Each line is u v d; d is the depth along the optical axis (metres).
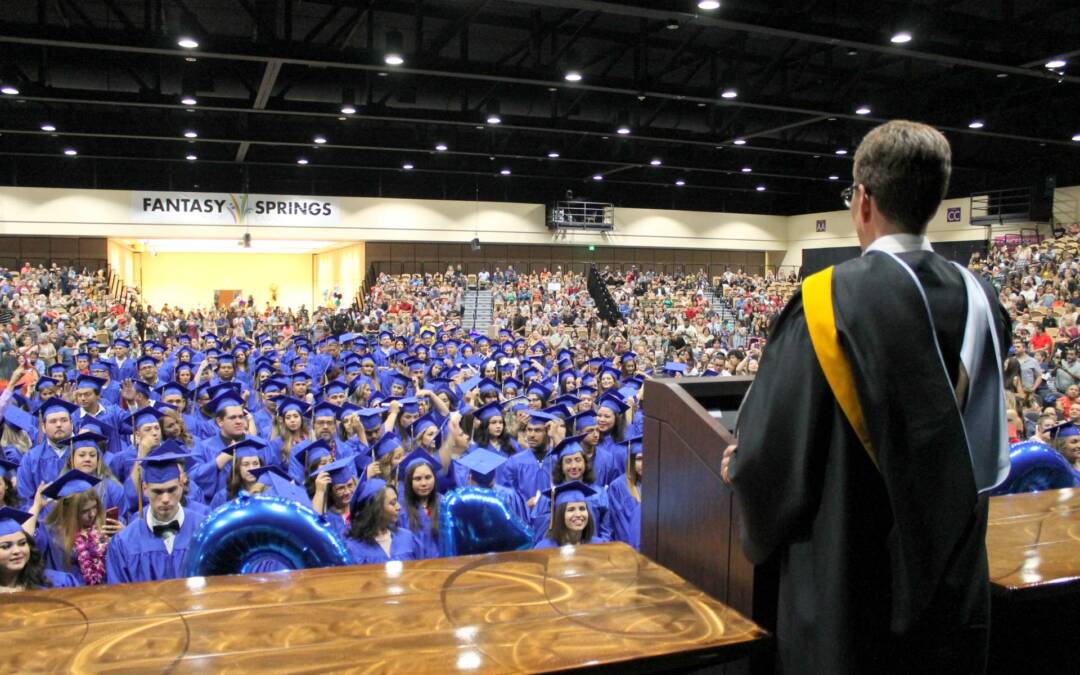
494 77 13.21
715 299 31.41
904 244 1.27
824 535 1.21
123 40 11.12
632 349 17.16
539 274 32.34
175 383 8.85
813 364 1.21
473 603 1.50
